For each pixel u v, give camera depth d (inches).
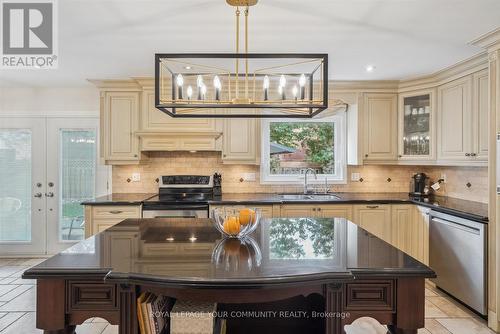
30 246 180.5
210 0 83.1
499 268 101.6
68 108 179.5
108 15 91.4
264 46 114.8
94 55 123.5
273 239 77.1
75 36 106.0
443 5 85.6
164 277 51.9
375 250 67.7
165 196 163.9
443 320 110.5
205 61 126.3
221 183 175.9
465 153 131.2
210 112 158.4
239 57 72.4
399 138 163.2
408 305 58.1
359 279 55.6
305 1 83.5
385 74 149.8
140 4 85.4
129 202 145.6
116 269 55.9
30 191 181.0
